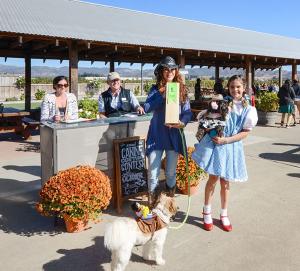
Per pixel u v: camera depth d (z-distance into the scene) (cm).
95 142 486
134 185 516
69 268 359
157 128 469
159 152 473
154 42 1373
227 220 455
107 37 1238
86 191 415
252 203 545
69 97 575
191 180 561
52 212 439
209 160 433
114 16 1694
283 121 1457
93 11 1645
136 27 1559
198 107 1638
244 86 436
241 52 1714
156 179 480
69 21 1302
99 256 381
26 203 536
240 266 365
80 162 473
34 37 1072
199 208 520
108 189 439
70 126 461
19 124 1184
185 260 376
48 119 539
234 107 430
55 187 414
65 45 1362
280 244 412
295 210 518
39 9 1351
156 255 364
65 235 429
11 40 1352
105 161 499
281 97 1416
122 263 322
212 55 1781
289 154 902
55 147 449
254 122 429
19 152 945
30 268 359
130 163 512
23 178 672
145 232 340
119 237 316
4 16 1134
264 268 361
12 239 418
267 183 648
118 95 568
